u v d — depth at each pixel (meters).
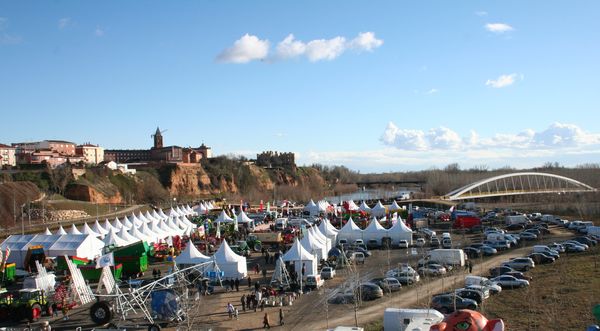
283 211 140.25
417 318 35.09
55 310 46.72
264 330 40.25
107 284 49.72
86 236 71.88
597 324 36.97
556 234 86.94
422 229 91.38
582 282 50.72
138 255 62.22
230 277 58.53
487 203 180.62
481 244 72.88
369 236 81.44
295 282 54.03
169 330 41.22
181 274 49.38
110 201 180.38
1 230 109.31
